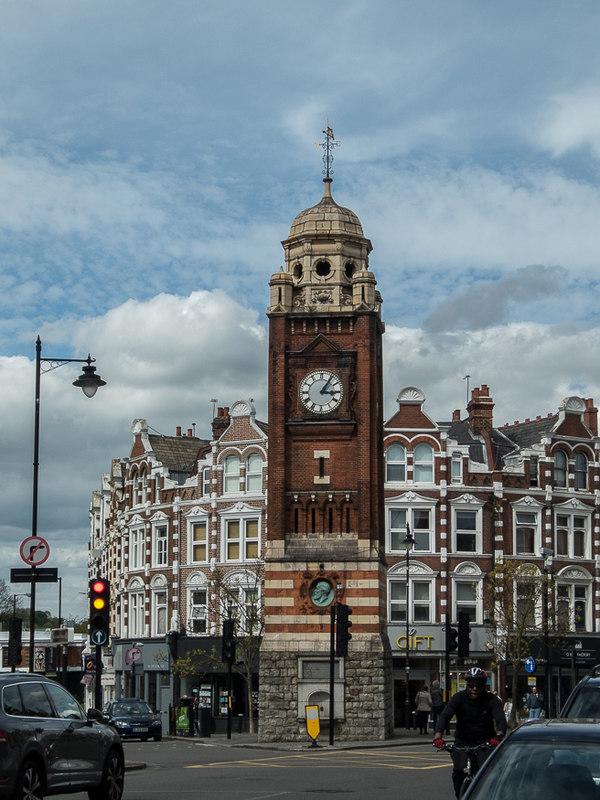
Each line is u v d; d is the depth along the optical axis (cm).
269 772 3394
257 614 7219
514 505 7662
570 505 7800
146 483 8331
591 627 7750
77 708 2320
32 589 3678
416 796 2583
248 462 7706
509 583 7338
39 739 2066
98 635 3453
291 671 5581
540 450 7781
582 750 1193
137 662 8012
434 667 7375
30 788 2027
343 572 5628
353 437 5766
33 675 2219
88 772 2267
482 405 8038
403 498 7481
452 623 7431
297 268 6034
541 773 1180
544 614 6806
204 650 7419
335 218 6006
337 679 5544
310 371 5831
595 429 8069
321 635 5600
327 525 5712
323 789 2788
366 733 5497
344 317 5850
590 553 7825
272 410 5819
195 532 7894
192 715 6431
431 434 7581
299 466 5769
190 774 3353
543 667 7494
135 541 8444
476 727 1944
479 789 1189
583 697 2067
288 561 5662
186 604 7850
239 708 7431
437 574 7450
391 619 7425
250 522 7650
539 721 1283
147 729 5925
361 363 5812
